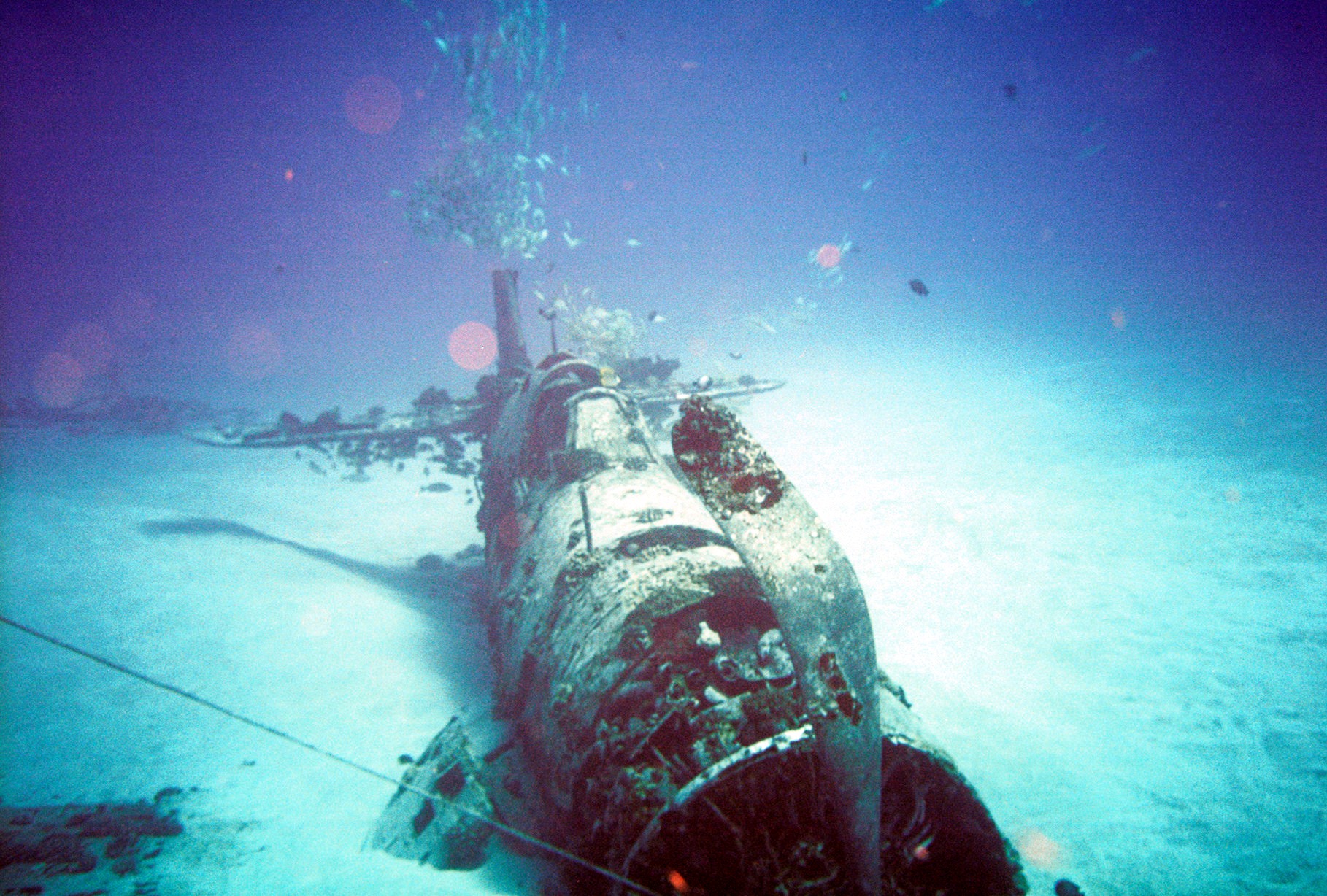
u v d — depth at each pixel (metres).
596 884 3.06
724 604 3.75
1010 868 3.00
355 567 9.89
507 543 6.19
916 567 9.02
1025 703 5.90
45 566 8.66
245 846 4.23
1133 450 13.73
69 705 6.00
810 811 2.84
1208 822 4.37
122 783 5.02
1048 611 7.50
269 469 17.00
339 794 4.92
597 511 4.76
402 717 5.95
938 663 6.66
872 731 2.63
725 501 2.70
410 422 9.98
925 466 14.11
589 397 6.07
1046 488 11.84
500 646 5.37
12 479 14.12
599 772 3.25
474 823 3.78
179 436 21.53
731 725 3.06
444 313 88.69
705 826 2.86
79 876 3.76
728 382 10.84
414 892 3.43
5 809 4.57
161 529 10.45
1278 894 3.78
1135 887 3.92
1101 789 4.79
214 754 5.43
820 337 43.53
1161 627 6.93
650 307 68.50
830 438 17.50
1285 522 9.20
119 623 7.38
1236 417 15.48
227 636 7.27
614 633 3.57
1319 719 5.26
